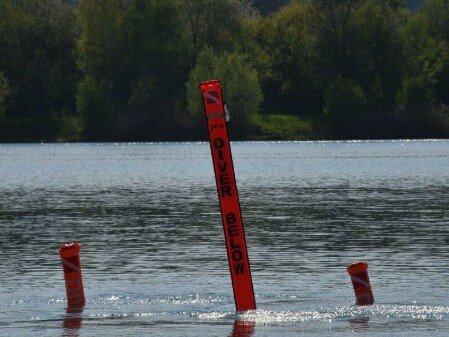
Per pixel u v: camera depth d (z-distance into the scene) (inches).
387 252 2315.5
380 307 1627.7
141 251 2372.0
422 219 3100.4
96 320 1551.4
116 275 1994.3
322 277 1953.7
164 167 6850.4
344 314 1577.3
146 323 1525.6
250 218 3166.8
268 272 2023.9
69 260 1695.4
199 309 1635.1
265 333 1444.4
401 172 6102.4
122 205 3764.8
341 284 1867.6
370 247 2411.4
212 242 2544.3
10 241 2596.0
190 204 3796.8
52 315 1593.3
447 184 4968.0
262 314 1578.5
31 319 1562.5
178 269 2070.6
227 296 1745.8
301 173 6082.7
